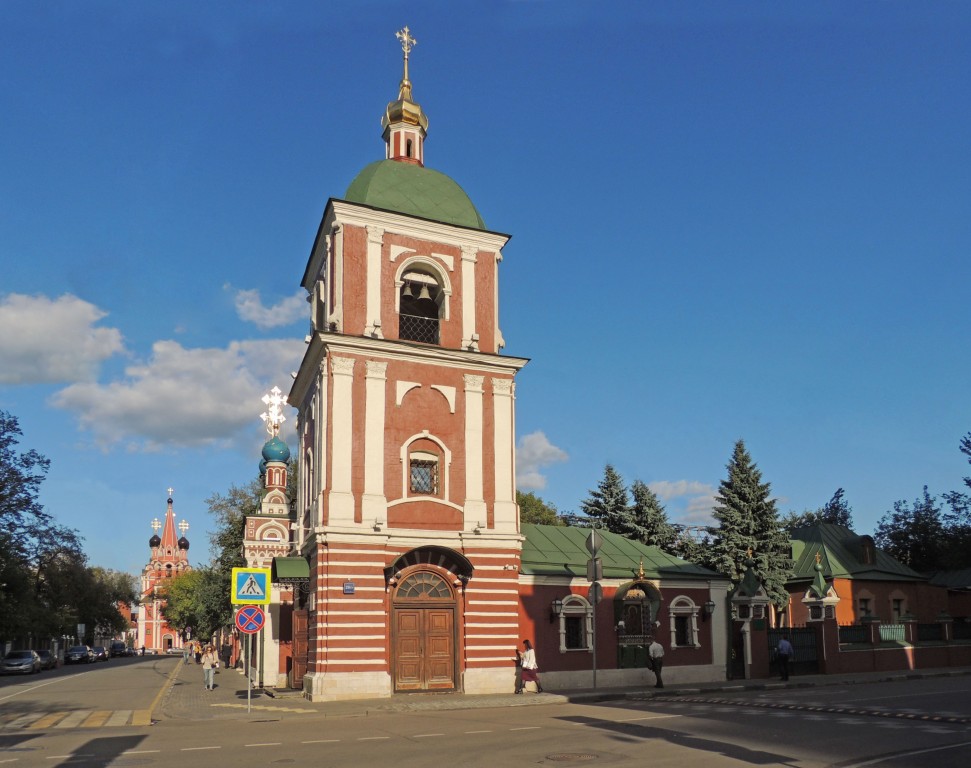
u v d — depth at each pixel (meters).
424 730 19.11
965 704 23.52
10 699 31.64
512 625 29.47
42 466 62.41
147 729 20.41
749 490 53.75
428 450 29.66
